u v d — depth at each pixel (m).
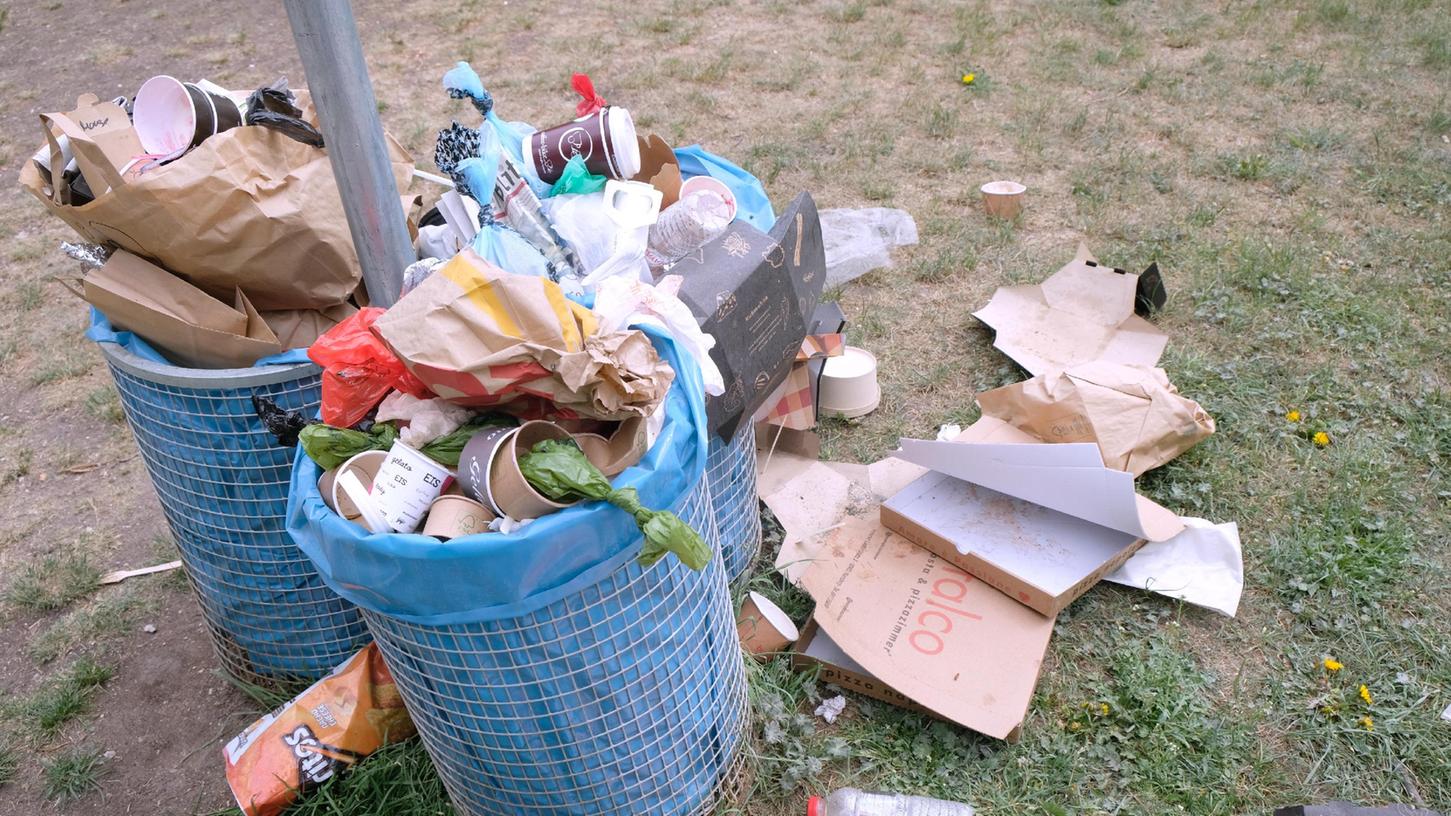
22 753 2.59
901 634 2.45
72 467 3.63
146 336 2.11
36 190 2.14
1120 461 2.90
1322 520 2.86
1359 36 6.26
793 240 2.40
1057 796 2.23
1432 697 2.38
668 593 1.84
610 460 1.65
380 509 1.60
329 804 2.27
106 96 6.63
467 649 1.72
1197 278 3.99
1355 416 3.23
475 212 2.38
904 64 6.35
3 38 7.66
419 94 6.39
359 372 1.76
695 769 2.10
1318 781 2.23
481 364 1.52
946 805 2.16
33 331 4.42
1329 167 4.80
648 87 6.21
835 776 2.30
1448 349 3.49
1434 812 2.01
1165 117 5.44
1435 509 2.89
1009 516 2.72
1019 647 2.40
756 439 3.08
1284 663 2.49
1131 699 2.39
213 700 2.69
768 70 6.36
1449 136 5.01
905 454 2.78
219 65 6.98
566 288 2.08
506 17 7.55
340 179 2.02
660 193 2.30
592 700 1.83
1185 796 2.20
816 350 3.09
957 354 3.72
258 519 2.27
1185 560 2.71
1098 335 3.58
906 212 4.63
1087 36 6.60
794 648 2.54
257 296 2.17
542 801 1.99
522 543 1.53
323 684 2.31
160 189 1.94
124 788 2.48
